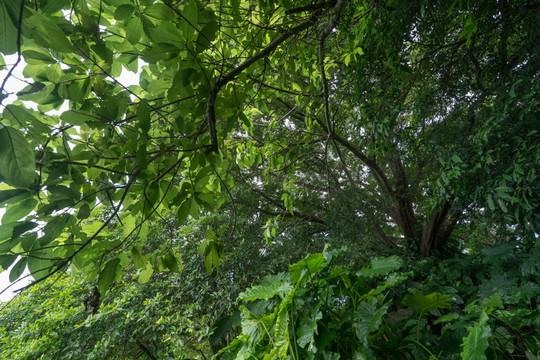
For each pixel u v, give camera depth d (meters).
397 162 5.32
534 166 2.31
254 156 3.29
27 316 5.29
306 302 2.61
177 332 4.61
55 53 1.13
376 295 2.73
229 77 1.43
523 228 2.63
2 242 1.01
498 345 2.47
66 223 1.11
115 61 1.52
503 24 2.68
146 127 1.18
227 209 5.71
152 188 1.30
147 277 1.56
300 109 5.34
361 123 3.58
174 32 1.15
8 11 0.74
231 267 5.30
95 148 1.21
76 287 5.43
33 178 0.89
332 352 2.27
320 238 5.62
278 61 2.65
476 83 3.03
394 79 3.21
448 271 4.32
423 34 2.94
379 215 5.44
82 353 4.60
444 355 2.43
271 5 1.94
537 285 2.86
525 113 2.32
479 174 2.77
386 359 2.46
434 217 5.12
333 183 6.07
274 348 2.27
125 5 1.07
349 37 3.01
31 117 0.98
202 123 1.45
